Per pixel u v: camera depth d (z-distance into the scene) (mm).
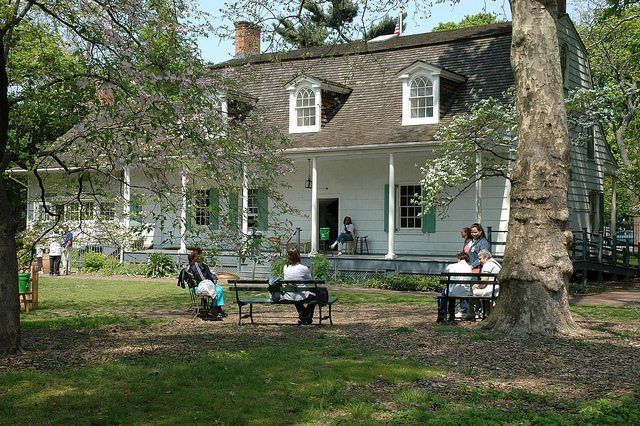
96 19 11539
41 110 12961
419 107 25125
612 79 35812
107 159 12258
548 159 12117
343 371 8875
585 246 24656
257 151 12992
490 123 20016
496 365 9398
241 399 7562
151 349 10633
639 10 33250
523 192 12195
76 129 12094
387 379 8531
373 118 26219
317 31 16828
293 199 28047
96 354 10195
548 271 11969
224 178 12469
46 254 31219
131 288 22672
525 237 12133
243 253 13172
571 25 27297
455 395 7809
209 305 15008
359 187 26938
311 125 26984
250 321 14367
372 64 27828
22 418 6895
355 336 11945
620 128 33344
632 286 24859
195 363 9352
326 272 24688
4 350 10117
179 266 22938
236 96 14633
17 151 11836
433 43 27078
